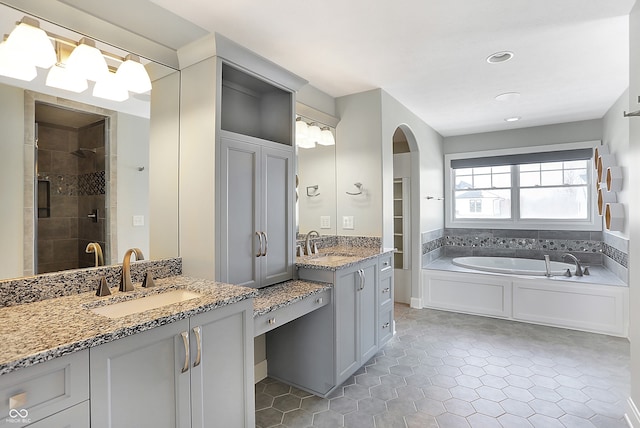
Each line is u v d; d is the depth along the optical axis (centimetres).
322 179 347
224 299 152
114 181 187
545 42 232
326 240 340
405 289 447
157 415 127
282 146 242
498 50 244
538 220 459
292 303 202
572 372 260
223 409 152
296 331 248
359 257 284
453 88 321
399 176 443
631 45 194
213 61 193
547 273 372
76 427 104
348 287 252
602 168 362
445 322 372
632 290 196
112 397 113
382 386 242
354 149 339
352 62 264
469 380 249
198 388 141
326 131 334
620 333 329
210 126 193
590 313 342
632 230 196
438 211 497
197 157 199
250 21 205
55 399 100
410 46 237
